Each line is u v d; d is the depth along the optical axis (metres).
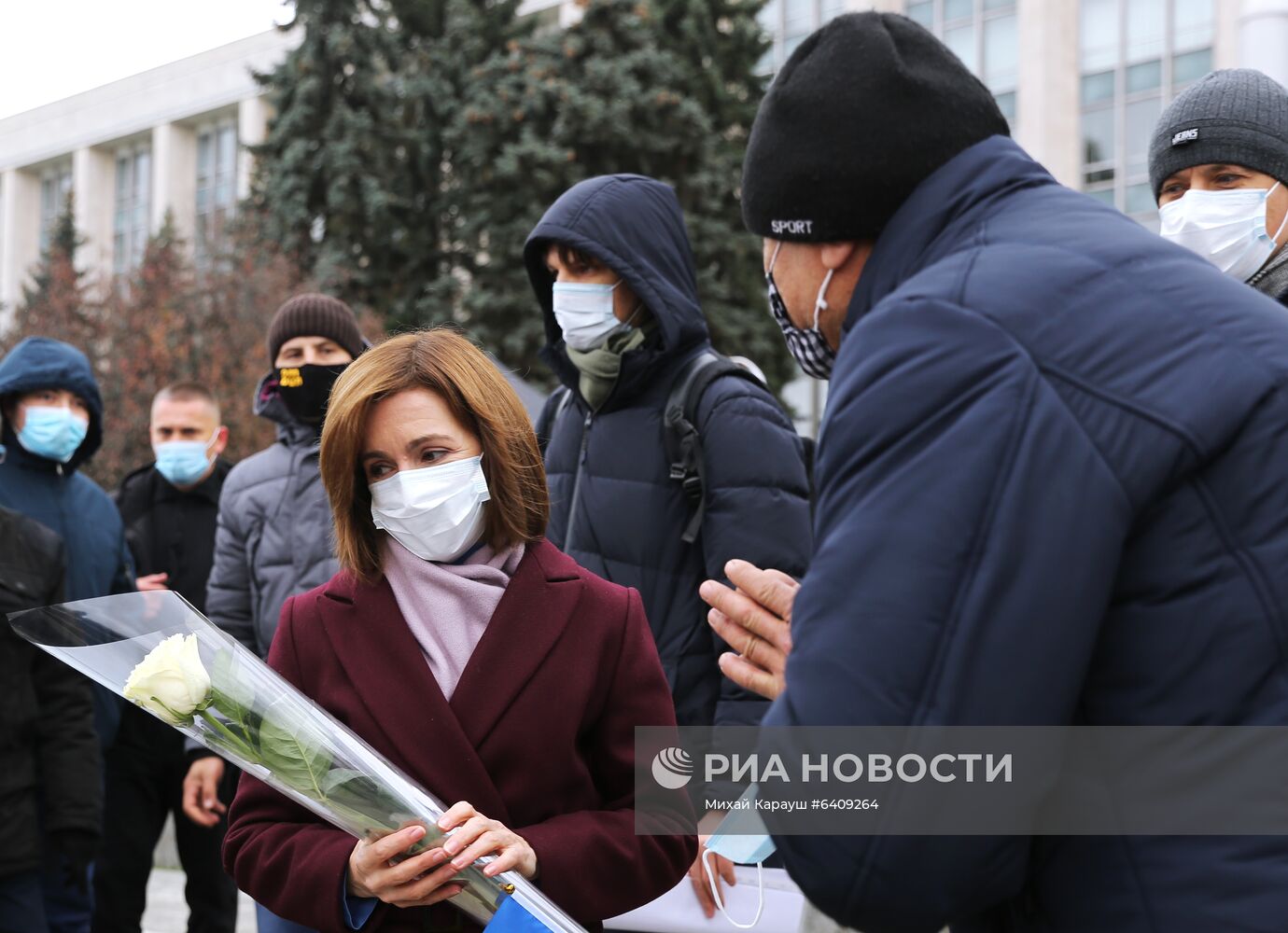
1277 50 6.14
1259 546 1.28
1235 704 1.27
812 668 1.29
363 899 2.04
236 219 26.47
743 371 3.21
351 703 2.15
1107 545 1.26
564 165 21.81
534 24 25.33
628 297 3.29
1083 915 1.31
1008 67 26.67
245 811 2.22
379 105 24.42
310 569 4.04
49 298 26.97
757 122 1.62
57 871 4.10
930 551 1.26
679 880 2.24
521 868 1.99
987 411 1.28
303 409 4.19
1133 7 26.00
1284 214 3.11
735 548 2.99
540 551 2.28
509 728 2.14
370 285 23.86
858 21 1.56
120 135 49.47
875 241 1.56
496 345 21.70
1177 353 1.31
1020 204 1.48
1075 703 1.29
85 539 4.71
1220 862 1.25
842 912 1.30
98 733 4.52
